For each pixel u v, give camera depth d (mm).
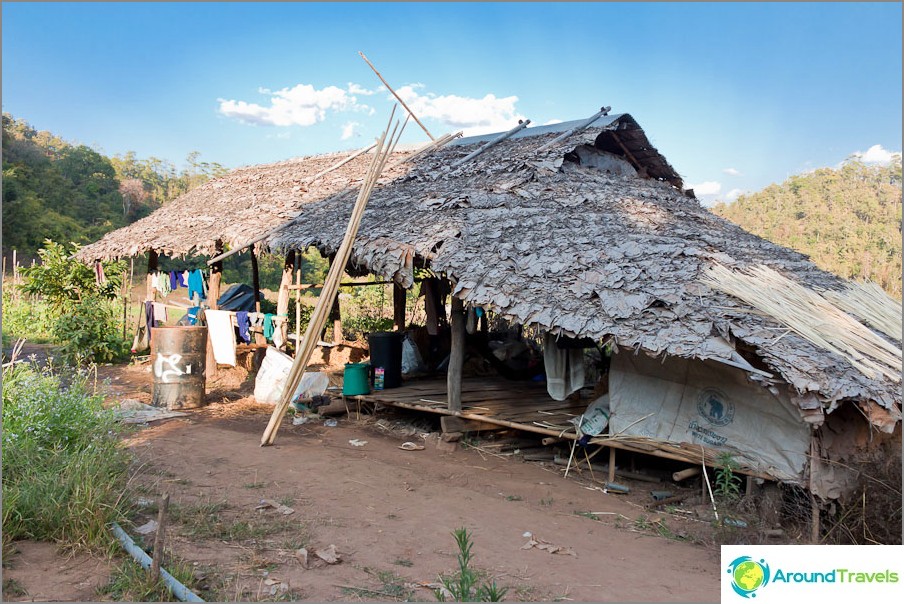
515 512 6492
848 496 6207
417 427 9945
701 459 6730
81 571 4586
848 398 5750
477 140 13555
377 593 4520
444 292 13117
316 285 13859
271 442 8656
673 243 8250
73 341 14508
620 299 6926
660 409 7371
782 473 6301
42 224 36062
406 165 13211
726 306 6676
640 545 5793
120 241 14883
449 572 4930
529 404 9828
